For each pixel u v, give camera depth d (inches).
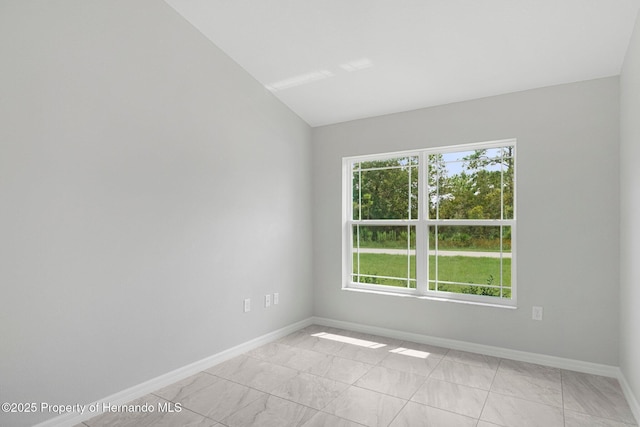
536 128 125.0
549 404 97.6
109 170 97.4
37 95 84.0
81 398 91.2
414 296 148.3
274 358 130.2
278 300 152.4
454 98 137.2
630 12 91.4
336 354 133.7
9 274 79.8
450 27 104.7
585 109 118.0
